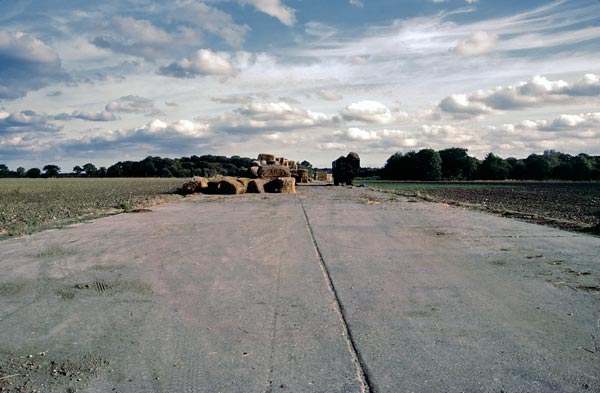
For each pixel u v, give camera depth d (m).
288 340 3.41
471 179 90.75
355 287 4.83
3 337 3.57
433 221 10.59
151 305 4.31
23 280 5.32
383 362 3.02
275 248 7.15
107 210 14.88
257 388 2.69
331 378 2.80
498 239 7.89
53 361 3.12
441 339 3.40
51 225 10.55
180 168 125.75
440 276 5.29
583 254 6.51
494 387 2.68
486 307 4.14
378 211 13.20
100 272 5.66
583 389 2.65
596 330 3.57
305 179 41.03
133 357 3.16
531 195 26.41
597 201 20.59
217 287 4.89
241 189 23.77
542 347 3.25
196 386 2.73
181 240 8.06
